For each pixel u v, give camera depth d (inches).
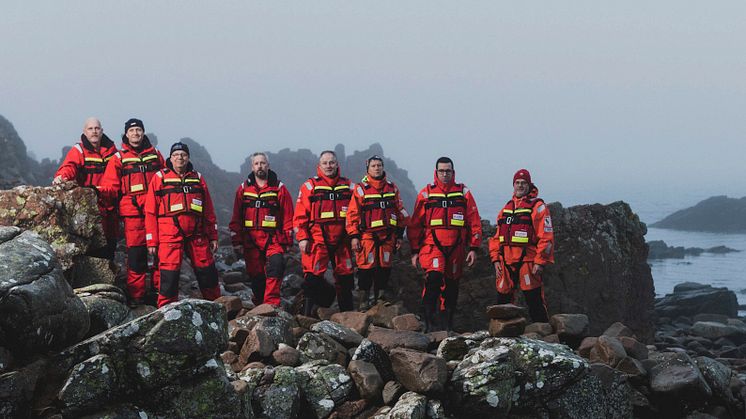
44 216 366.0
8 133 2529.5
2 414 224.7
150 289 425.1
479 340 339.9
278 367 301.0
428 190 403.2
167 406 248.1
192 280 527.2
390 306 391.2
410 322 368.8
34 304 234.7
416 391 302.8
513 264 406.0
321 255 410.3
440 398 305.1
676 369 351.3
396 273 516.4
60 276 252.4
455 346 334.6
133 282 390.9
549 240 399.2
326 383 304.7
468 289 510.0
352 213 403.5
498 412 301.7
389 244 411.5
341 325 347.3
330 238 410.3
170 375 247.4
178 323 249.8
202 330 253.9
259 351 311.4
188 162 386.3
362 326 365.7
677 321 1026.7
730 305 1093.1
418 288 514.3
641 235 585.9
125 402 245.6
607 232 559.8
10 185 1147.9
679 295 1116.5
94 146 400.5
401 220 415.8
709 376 359.3
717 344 792.3
